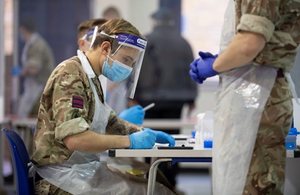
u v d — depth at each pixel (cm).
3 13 464
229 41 192
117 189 217
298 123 251
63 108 201
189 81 536
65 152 213
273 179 184
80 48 268
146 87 523
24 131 454
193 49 606
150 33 541
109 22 221
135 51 216
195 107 594
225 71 188
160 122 463
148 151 192
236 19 187
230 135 188
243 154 185
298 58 254
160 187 228
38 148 213
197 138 233
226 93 191
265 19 174
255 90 186
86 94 212
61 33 660
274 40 181
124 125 249
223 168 188
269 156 185
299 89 253
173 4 638
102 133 229
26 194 206
